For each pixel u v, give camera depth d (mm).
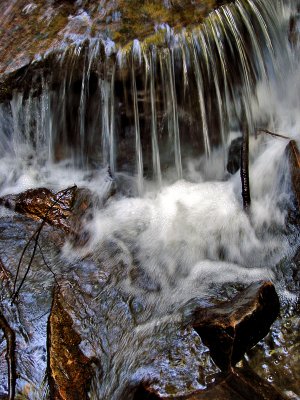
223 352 1090
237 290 1329
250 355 1133
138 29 1712
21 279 1372
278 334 1182
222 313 1133
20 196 1622
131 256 1484
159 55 1643
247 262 1440
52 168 1857
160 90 1676
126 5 1801
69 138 1811
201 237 1554
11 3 1996
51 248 1481
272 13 1869
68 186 1760
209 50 1695
